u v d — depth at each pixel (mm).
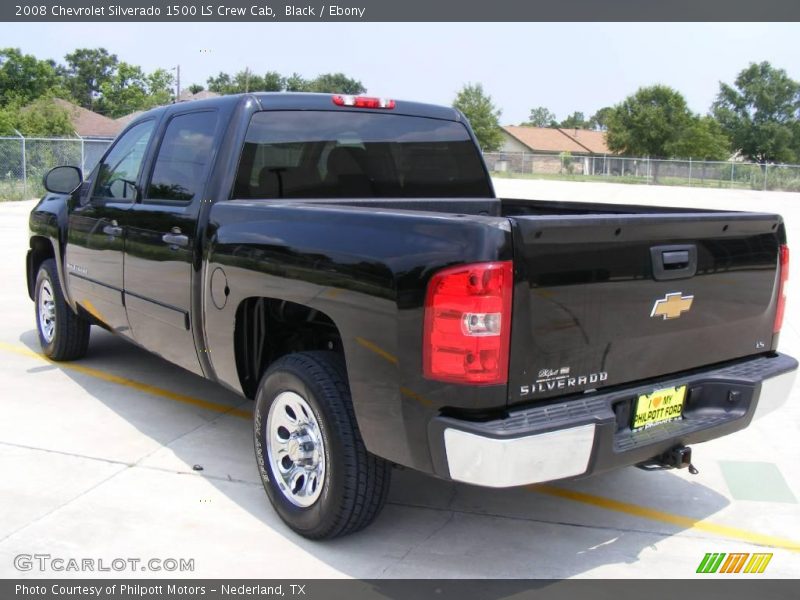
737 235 3582
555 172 54844
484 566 3465
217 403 5508
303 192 4422
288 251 3520
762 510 4098
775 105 81750
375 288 3084
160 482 4199
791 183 45906
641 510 4070
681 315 3377
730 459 4777
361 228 3242
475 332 2807
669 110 70062
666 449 3355
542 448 2854
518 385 2904
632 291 3170
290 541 3621
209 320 4113
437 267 2883
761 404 3650
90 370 6191
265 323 4016
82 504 3912
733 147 82812
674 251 3285
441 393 2891
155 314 4641
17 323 7871
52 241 5953
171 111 4781
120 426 5004
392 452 3113
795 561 3596
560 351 2996
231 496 4066
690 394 3521
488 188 5359
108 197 5246
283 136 4332
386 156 4793
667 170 49438
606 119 73125
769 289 3811
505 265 2801
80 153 27453
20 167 26141
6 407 5285
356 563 3449
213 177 4160
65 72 95000
